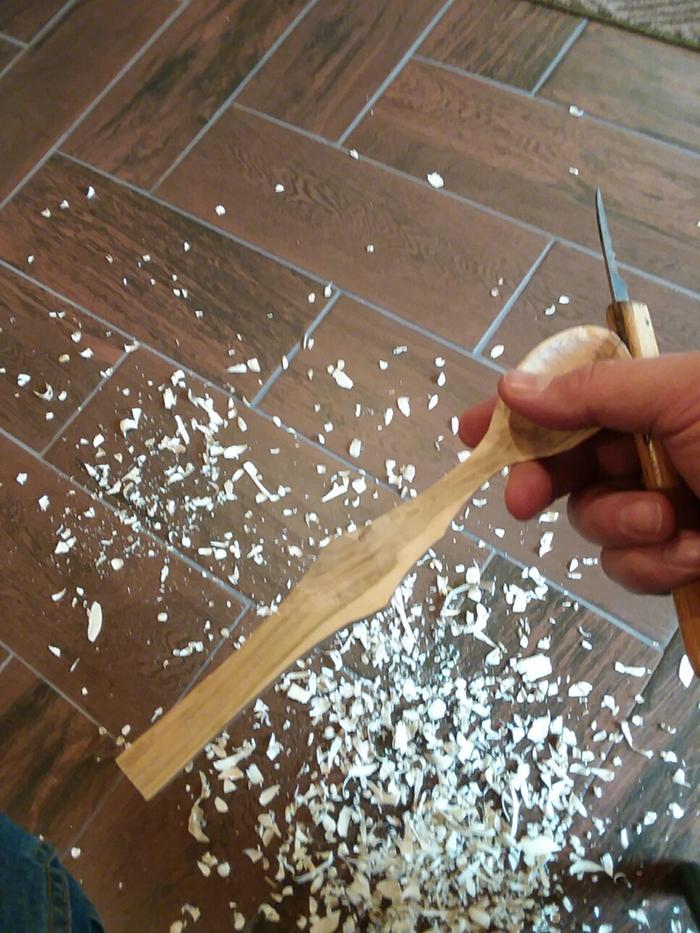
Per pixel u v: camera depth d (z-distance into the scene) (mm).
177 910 725
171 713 329
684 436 403
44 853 632
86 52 1039
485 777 738
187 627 802
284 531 820
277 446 849
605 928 695
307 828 735
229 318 903
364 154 948
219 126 985
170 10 1039
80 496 855
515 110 941
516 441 415
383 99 966
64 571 833
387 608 784
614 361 397
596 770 732
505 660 766
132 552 831
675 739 733
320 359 874
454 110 951
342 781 745
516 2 977
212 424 863
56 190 985
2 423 892
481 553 793
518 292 872
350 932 705
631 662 755
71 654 807
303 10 1014
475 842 719
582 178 907
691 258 863
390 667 771
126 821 752
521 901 703
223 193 956
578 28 959
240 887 726
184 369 888
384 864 718
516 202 908
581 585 777
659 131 914
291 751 756
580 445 504
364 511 818
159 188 968
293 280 909
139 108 1006
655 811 719
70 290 938
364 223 920
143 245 946
